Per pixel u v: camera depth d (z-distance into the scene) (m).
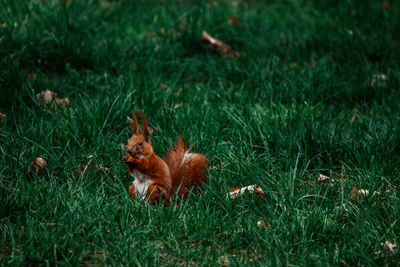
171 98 7.73
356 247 4.62
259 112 7.29
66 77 8.30
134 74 8.39
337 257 4.56
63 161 5.92
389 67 9.29
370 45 10.06
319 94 8.20
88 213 4.91
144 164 5.06
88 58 8.62
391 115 7.64
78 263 4.23
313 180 6.03
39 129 6.43
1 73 7.71
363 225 4.99
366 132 7.06
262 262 4.52
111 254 4.46
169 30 10.49
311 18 11.94
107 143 6.31
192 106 7.51
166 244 4.70
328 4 12.92
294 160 6.28
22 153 5.80
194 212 5.09
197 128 6.72
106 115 6.90
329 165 6.39
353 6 12.70
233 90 8.16
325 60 9.20
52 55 8.56
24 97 7.32
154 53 9.30
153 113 7.24
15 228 4.69
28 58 8.50
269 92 8.05
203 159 5.59
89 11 10.40
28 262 4.25
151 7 11.38
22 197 5.08
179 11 11.30
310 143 6.54
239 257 4.57
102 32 9.78
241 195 5.49
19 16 9.68
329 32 10.83
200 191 5.48
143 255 4.48
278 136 6.61
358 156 6.33
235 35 10.42
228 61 9.40
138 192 5.25
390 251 4.65
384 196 5.56
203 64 9.29
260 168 5.92
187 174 5.46
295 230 4.85
